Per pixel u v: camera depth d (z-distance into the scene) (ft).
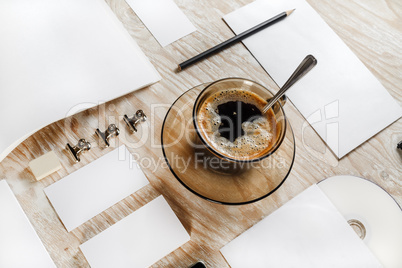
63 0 1.77
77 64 1.70
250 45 1.86
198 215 1.64
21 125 1.60
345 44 1.90
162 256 1.56
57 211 1.57
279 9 1.94
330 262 1.58
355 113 1.80
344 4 2.00
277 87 1.82
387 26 1.98
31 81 1.65
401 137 1.79
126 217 1.58
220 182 1.61
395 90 1.87
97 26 1.77
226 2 1.94
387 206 1.65
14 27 1.70
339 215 1.62
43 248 1.52
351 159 1.74
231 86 1.61
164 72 1.79
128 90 1.71
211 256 1.60
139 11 1.86
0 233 1.51
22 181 1.61
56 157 1.61
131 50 1.77
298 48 1.88
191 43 1.85
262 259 1.58
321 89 1.82
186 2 1.91
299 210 1.63
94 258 1.53
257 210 1.66
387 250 1.61
